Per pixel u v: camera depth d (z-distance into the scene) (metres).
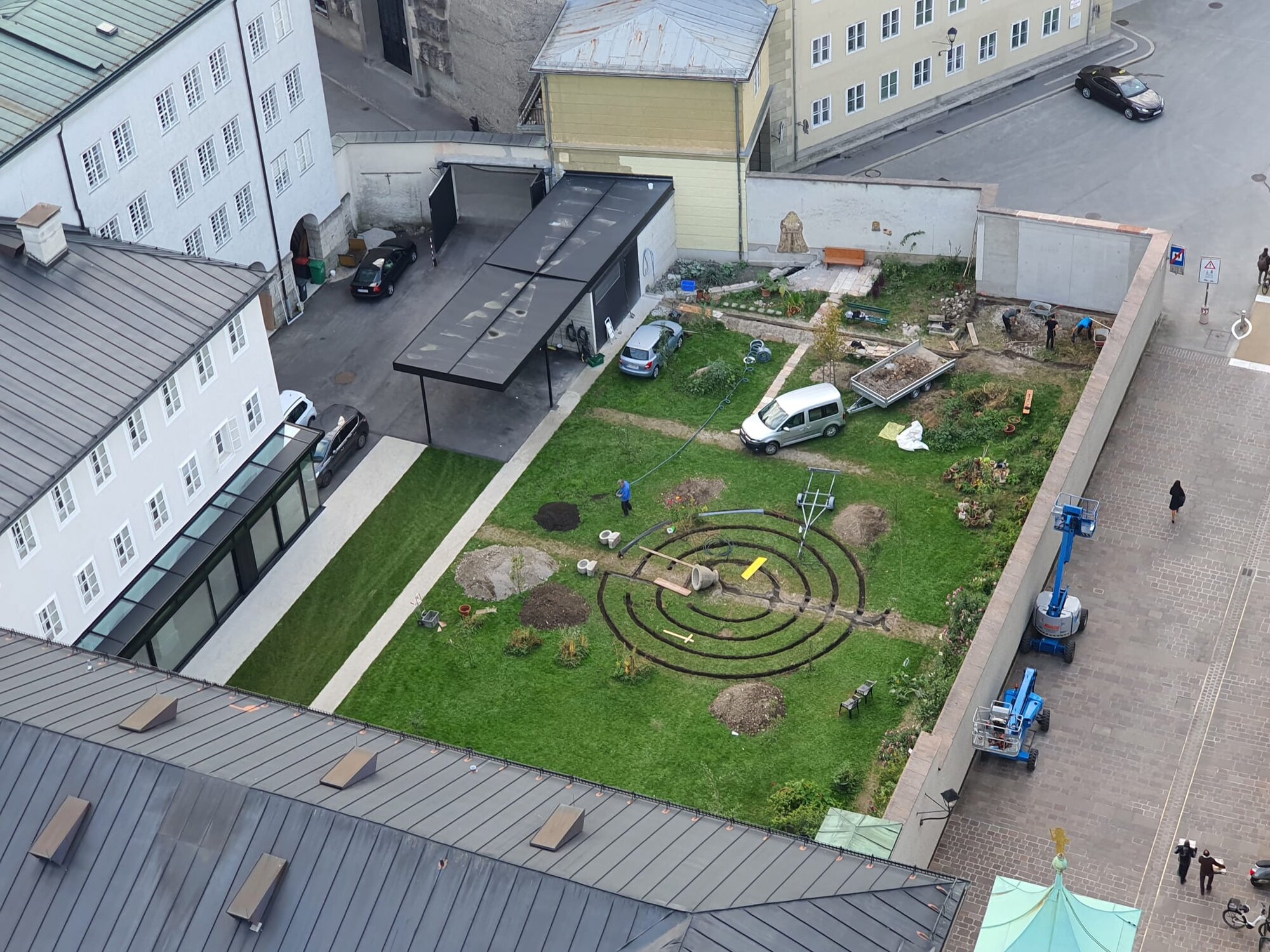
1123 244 72.62
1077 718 57.03
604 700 58.88
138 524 58.91
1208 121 86.31
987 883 52.06
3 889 40.53
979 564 62.75
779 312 77.00
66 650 47.53
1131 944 43.00
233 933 38.81
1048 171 84.12
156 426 58.81
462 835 38.88
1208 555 62.81
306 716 44.81
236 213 74.94
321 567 65.38
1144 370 71.56
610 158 79.00
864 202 77.69
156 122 68.81
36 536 53.75
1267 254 74.50
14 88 64.31
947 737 51.81
